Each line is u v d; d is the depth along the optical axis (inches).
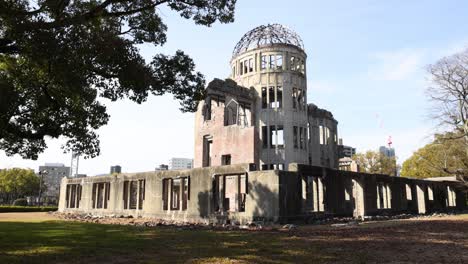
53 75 517.0
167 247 466.9
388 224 876.0
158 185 1145.4
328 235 617.6
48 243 505.7
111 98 571.5
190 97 626.2
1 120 548.1
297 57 1681.8
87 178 1453.0
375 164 2920.8
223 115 1462.8
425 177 2336.4
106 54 499.2
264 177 891.4
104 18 559.5
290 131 1584.6
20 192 3695.9
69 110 630.5
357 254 414.3
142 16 588.7
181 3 572.4
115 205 1286.9
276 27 1718.8
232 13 601.0
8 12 452.8
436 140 1547.7
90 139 681.0
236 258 385.4
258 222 863.1
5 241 526.3
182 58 601.9
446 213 1508.4
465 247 475.2
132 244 494.9
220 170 981.2
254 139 1342.3
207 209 983.6
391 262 369.1
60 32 466.6
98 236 597.0
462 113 1469.0
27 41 453.1
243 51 1713.8
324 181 1006.4
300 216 900.0
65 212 1533.0
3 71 580.4
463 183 1713.8
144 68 552.7
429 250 449.4
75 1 550.3
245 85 1673.2
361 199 1157.1
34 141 674.2
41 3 491.2
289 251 432.5
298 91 1658.5
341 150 2358.5
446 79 1472.7
